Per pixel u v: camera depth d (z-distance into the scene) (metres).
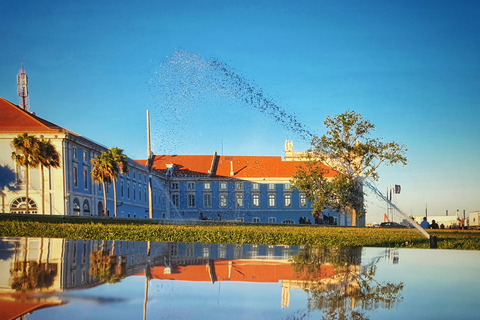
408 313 2.42
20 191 50.53
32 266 3.75
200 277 3.39
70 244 5.73
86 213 55.28
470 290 3.05
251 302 2.62
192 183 85.44
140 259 4.36
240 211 83.88
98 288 2.87
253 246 6.55
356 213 48.78
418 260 4.89
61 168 50.22
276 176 83.81
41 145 46.59
